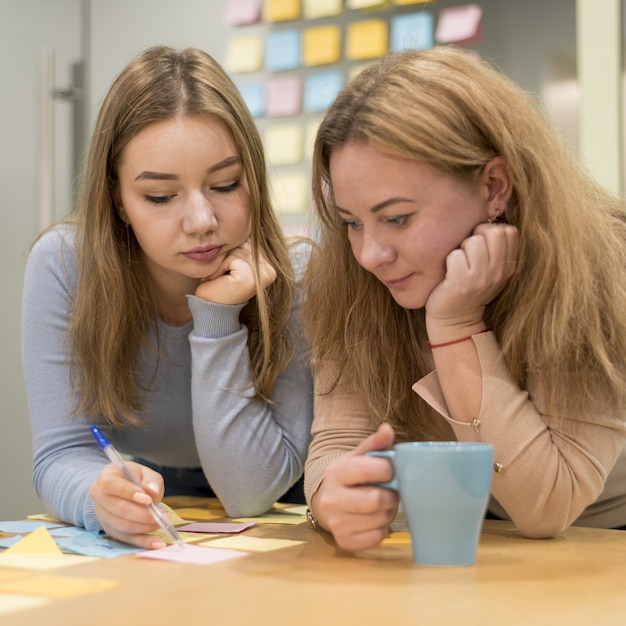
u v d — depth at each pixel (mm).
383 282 1107
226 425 1309
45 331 1397
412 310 1208
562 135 1188
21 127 2910
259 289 1333
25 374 1404
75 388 1364
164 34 2703
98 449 1365
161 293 1440
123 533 1034
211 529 1123
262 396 1354
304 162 2479
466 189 1051
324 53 2459
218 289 1330
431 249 1053
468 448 874
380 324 1199
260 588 809
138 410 1425
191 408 1471
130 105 1271
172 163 1247
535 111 1103
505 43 2293
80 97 2830
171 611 731
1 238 2951
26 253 1605
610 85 2234
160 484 1072
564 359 1058
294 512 1379
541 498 1038
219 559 934
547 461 1041
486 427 1056
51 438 1346
